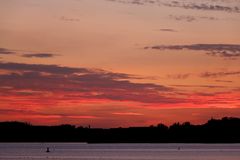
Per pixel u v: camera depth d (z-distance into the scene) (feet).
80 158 643.04
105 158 645.92
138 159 615.98
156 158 640.58
